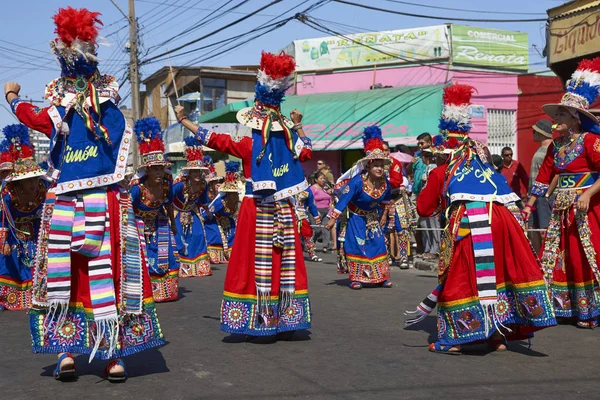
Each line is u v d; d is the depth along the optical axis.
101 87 4.21
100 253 4.10
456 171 4.96
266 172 5.39
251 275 5.48
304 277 5.64
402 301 7.60
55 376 4.34
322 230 14.36
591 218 5.84
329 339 5.57
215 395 3.95
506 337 5.11
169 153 25.00
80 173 4.09
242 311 5.47
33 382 4.27
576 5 13.66
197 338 5.67
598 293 5.86
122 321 4.16
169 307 7.41
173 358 4.91
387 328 6.02
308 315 5.63
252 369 4.57
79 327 4.17
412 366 4.61
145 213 7.68
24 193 7.32
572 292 6.03
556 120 5.98
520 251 4.84
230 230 12.28
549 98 20.77
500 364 4.65
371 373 4.43
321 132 20.41
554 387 4.07
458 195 4.86
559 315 6.06
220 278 10.10
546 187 6.17
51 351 4.13
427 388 4.06
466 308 4.84
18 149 7.12
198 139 5.40
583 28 13.42
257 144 5.42
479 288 4.77
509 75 20.67
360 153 21.23
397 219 10.62
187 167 9.95
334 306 7.29
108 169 4.15
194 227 10.34
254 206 5.53
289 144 5.49
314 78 23.39
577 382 4.18
